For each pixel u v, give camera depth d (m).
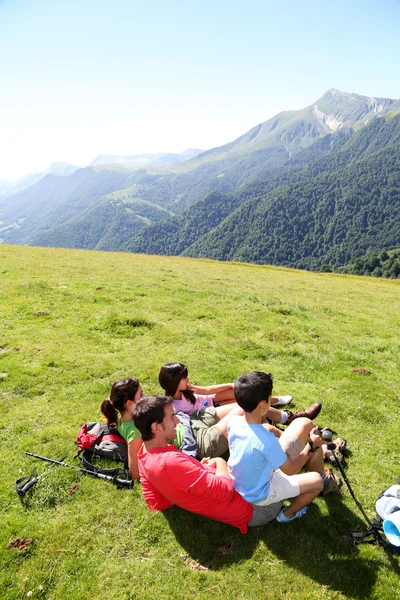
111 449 2.88
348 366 4.93
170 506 2.47
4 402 3.69
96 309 6.79
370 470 2.93
